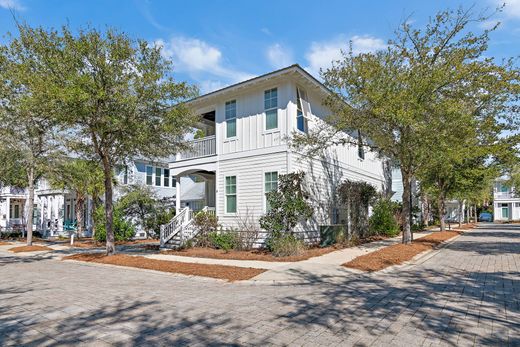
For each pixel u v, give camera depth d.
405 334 5.07
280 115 15.97
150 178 30.11
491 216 53.06
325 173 18.52
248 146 16.92
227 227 16.72
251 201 16.52
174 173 19.70
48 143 18.20
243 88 16.91
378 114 13.03
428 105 13.12
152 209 23.72
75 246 20.34
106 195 14.51
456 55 13.63
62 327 5.48
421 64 13.60
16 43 12.17
